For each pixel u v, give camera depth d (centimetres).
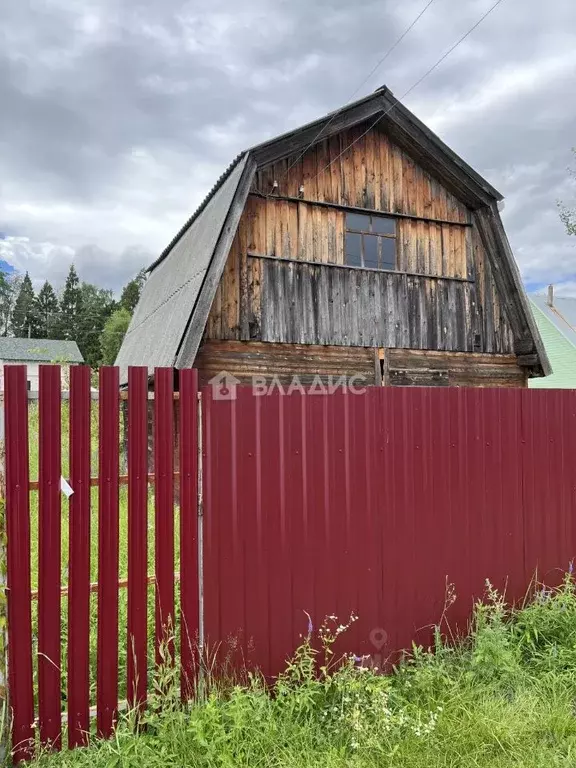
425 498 311
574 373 1802
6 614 217
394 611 299
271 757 209
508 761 218
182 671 248
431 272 898
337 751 218
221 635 257
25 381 225
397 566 301
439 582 313
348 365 826
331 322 815
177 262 1101
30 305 6556
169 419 248
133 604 239
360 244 849
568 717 243
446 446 319
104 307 6206
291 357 788
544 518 352
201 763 205
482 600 326
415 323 880
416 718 239
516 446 344
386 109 817
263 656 266
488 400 335
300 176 802
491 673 274
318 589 280
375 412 299
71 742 226
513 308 936
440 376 896
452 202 921
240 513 263
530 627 311
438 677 266
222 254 686
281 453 274
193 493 253
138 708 236
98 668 232
